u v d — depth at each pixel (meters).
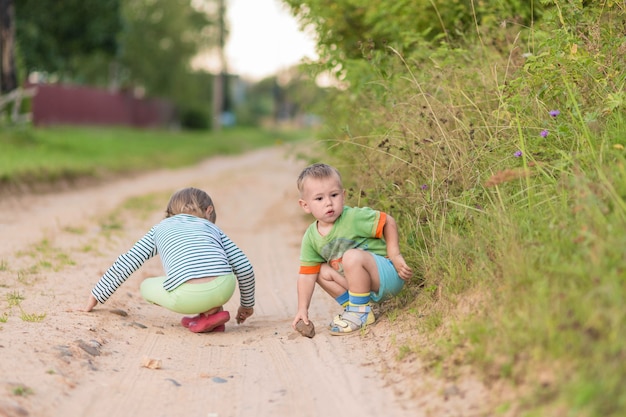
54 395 3.67
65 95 35.41
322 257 5.07
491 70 5.99
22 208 11.85
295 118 96.12
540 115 5.26
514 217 4.35
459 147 5.40
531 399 3.03
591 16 5.70
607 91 5.01
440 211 5.32
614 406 2.71
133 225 10.44
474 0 7.83
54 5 30.97
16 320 4.85
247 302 5.43
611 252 3.36
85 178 17.34
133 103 44.69
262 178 21.17
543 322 3.32
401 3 7.73
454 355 3.79
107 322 5.10
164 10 47.38
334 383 3.98
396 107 6.21
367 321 4.91
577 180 3.88
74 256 7.57
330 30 9.08
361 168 6.48
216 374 4.23
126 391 3.90
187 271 5.01
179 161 27.23
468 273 4.48
